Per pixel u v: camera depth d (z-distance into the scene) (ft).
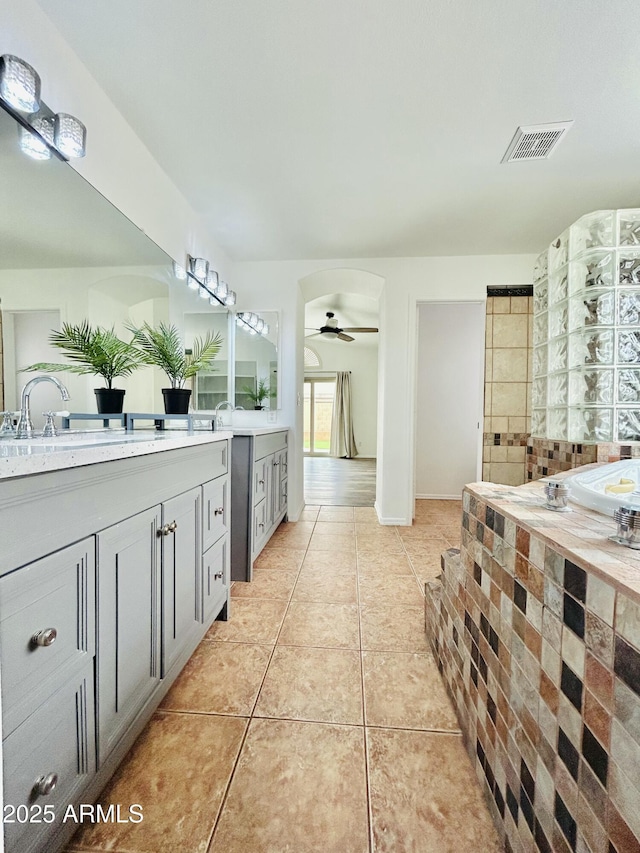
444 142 5.92
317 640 5.33
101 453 2.80
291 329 10.96
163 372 7.48
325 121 5.49
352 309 20.03
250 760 3.48
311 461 26.81
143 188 6.10
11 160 3.98
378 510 11.84
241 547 7.19
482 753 3.25
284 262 10.91
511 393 10.57
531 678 2.49
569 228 7.86
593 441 7.43
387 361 10.84
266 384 11.12
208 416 7.81
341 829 2.91
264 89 4.91
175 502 4.14
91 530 2.79
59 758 2.48
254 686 4.42
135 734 3.35
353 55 4.44
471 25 4.09
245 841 2.81
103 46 4.33
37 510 2.30
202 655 4.99
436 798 3.16
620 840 1.65
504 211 8.02
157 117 5.43
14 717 2.13
